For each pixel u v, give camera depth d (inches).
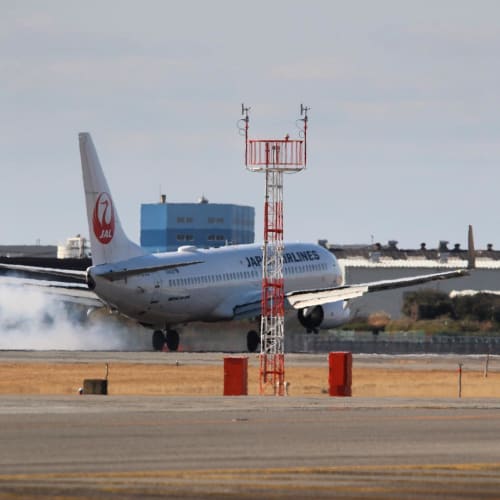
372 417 4970.5
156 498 3046.3
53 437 4165.8
